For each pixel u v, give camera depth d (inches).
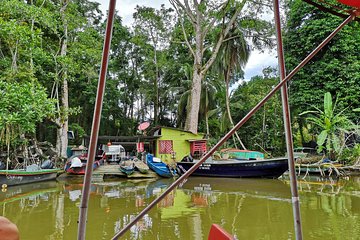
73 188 440.1
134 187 458.0
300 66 60.2
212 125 989.8
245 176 563.5
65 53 630.5
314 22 664.4
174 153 681.6
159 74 1149.1
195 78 716.0
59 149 615.5
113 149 693.3
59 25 609.3
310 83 679.7
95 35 768.3
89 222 255.8
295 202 64.7
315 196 366.3
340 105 636.1
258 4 740.7
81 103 982.4
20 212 291.7
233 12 762.8
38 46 591.8
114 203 335.3
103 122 1037.2
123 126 1105.4
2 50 530.0
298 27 718.5
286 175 609.0
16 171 435.2
